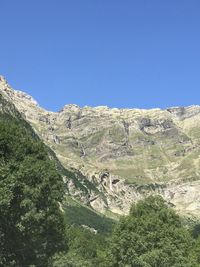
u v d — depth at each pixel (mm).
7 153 63250
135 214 81438
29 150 66625
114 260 76750
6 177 58062
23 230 59688
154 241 75438
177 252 74188
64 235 69625
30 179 61531
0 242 60062
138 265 73438
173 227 78125
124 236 76062
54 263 80500
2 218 58594
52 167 67312
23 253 62938
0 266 59594
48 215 64188
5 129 65375
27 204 58719
